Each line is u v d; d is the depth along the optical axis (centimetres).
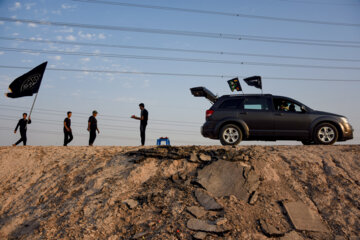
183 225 574
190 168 758
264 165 748
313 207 626
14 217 653
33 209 676
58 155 902
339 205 625
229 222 577
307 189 678
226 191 670
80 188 716
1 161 871
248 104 958
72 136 1133
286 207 618
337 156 784
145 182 718
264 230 560
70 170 802
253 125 934
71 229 587
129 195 673
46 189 738
